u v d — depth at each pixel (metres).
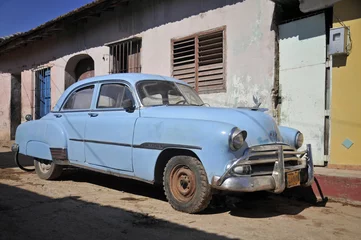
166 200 5.07
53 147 6.00
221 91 7.74
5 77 15.60
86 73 12.30
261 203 5.19
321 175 5.41
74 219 4.07
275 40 6.85
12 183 6.04
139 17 9.73
